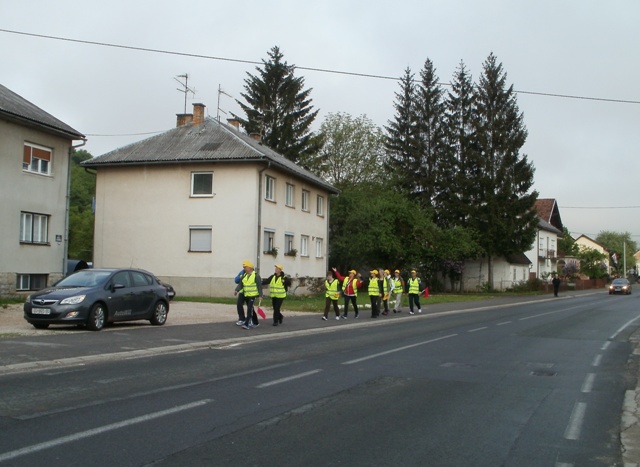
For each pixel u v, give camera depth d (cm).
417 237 4828
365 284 5066
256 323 1911
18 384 912
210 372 1059
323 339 1644
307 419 737
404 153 5569
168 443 619
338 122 5628
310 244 4072
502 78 5338
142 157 3409
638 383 1038
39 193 2539
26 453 573
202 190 3362
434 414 783
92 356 1168
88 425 679
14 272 2408
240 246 3269
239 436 653
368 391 920
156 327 1761
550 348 1516
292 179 3769
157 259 3388
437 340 1648
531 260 7300
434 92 5562
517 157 5300
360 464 571
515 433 699
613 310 3253
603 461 602
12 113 2338
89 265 3134
